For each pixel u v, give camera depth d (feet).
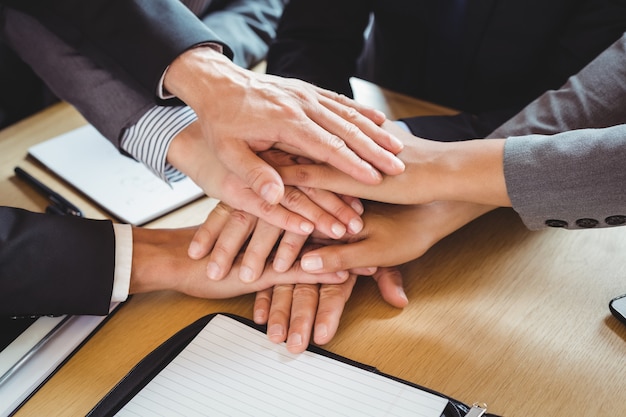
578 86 2.78
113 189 3.03
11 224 2.39
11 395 2.12
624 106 2.69
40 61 3.17
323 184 2.63
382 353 2.26
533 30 3.55
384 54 4.29
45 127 3.55
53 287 2.34
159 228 2.81
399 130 2.80
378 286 2.56
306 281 2.51
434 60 4.08
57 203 2.93
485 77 3.84
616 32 3.28
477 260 2.64
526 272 2.56
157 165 2.95
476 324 2.35
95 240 2.44
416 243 2.59
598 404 2.03
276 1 4.43
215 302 2.55
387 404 1.99
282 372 2.15
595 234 2.71
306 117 2.56
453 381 2.14
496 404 2.05
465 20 3.71
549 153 2.37
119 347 2.33
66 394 2.15
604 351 2.21
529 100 3.72
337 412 1.98
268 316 2.44
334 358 2.19
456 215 2.66
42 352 2.27
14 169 3.15
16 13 3.18
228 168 2.61
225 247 2.58
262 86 2.69
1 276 2.29
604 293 2.44
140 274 2.51
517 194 2.40
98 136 3.42
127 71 2.88
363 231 2.58
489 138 2.80
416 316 2.41
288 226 2.54
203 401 2.05
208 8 4.15
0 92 4.96
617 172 2.26
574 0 3.46
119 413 2.03
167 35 2.79
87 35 2.93
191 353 2.24
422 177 2.54
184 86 2.76
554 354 2.21
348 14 3.76
